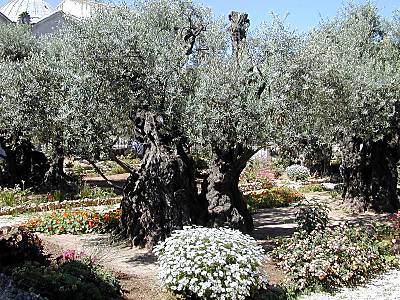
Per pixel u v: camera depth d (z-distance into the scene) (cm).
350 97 1269
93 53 948
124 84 972
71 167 2853
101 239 1184
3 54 2023
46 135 1045
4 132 1859
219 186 1150
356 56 1427
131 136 1127
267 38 1188
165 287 774
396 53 1602
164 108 991
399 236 1134
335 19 1700
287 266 900
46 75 1039
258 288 754
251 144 1034
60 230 1262
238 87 1010
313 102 1198
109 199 1884
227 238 767
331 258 908
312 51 1190
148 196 1101
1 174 2144
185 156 1134
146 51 981
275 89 1079
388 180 1672
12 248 880
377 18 1742
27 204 1748
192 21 1290
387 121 1395
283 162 2828
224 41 1255
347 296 838
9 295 710
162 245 793
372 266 966
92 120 930
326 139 1373
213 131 1002
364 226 1232
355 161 1678
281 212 1672
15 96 1034
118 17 1045
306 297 830
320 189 2262
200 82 1024
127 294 794
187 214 1095
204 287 702
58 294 728
